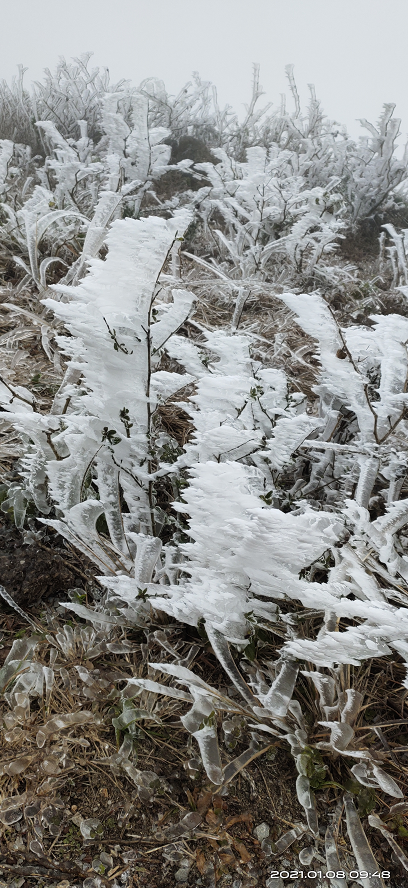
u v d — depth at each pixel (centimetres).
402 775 104
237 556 95
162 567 122
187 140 428
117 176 229
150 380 110
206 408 122
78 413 133
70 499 116
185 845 94
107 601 117
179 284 210
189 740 104
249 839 96
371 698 113
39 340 187
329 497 136
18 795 93
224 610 102
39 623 116
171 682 109
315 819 97
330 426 133
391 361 119
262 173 248
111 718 104
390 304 261
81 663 108
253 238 259
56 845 91
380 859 97
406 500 98
